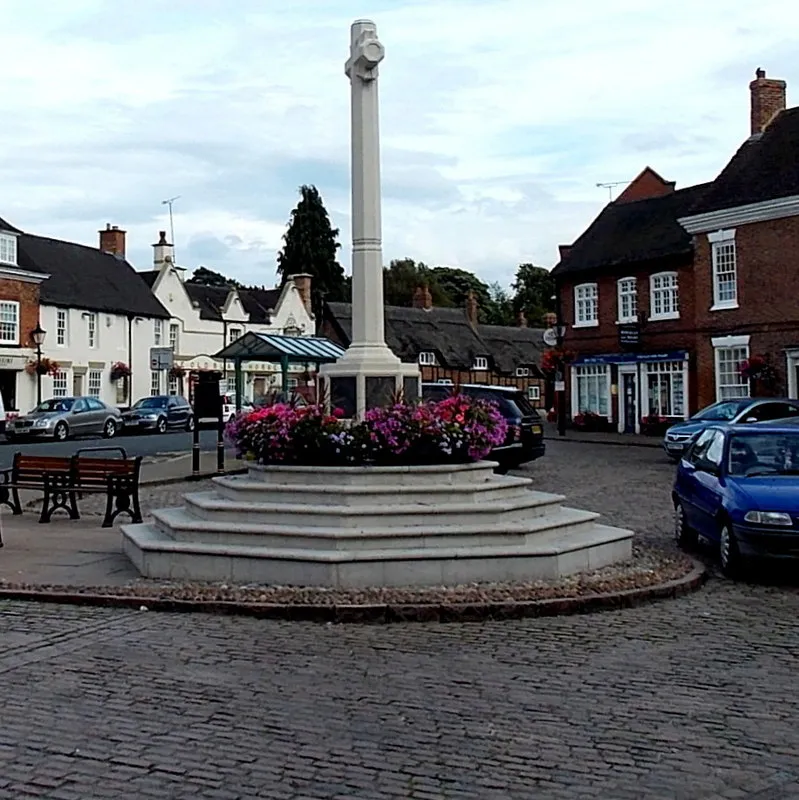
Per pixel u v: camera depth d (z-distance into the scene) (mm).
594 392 41312
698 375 35594
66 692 6680
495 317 99125
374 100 12930
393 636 8312
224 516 10766
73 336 47750
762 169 34000
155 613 9062
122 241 55719
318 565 9648
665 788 5098
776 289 32469
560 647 7992
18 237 44906
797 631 8570
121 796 4965
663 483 20562
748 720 6176
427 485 11055
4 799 4918
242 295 65312
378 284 12914
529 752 5594
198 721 6082
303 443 11453
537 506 11367
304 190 76938
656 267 38406
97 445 31875
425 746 5676
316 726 6000
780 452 11938
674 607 9555
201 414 22203
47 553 11938
